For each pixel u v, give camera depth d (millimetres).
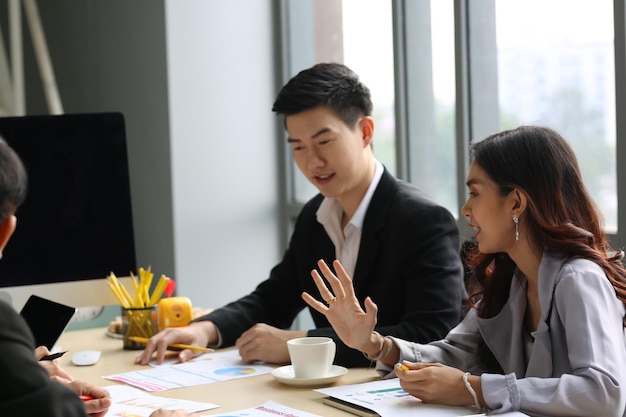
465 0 2842
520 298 1809
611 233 2363
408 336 2055
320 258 2424
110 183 2447
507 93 2762
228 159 3717
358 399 1681
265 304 2482
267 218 3809
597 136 2469
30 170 2385
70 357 2229
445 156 3014
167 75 3600
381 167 2361
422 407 1618
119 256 2451
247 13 3736
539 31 2631
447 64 2975
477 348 1908
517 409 1567
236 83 3727
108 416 1628
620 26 2297
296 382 1829
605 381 1512
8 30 4738
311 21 3672
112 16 4047
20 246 2371
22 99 4105
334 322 1872
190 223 3646
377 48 3322
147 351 2137
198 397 1772
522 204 1723
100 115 2443
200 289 3668
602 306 1606
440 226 2203
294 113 2217
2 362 1101
